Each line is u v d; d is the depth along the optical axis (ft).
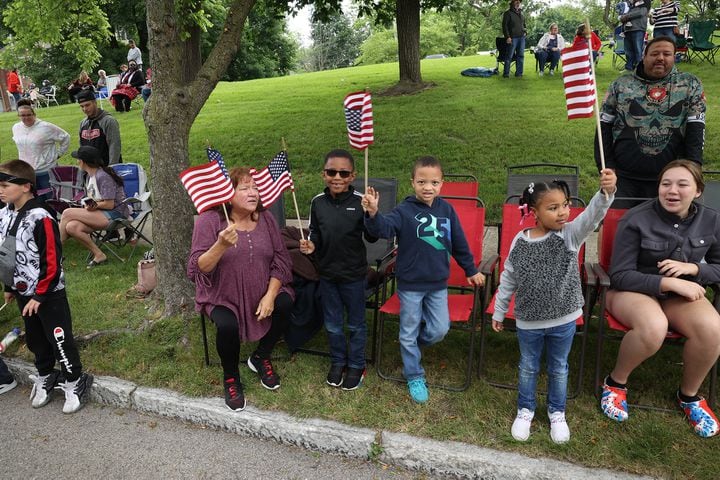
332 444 9.79
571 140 26.91
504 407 10.23
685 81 11.36
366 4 46.55
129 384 11.80
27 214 10.87
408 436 9.57
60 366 11.66
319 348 13.00
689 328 9.21
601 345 10.22
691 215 10.07
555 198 8.75
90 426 11.02
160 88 13.73
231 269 10.82
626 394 10.24
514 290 9.72
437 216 10.41
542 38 44.11
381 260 12.39
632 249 10.27
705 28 40.22
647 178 12.22
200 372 12.01
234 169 11.02
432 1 46.39
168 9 13.33
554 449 8.99
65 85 105.91
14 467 9.76
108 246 20.15
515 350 12.43
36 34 25.14
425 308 10.87
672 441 9.07
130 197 20.93
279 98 47.73
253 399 10.98
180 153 14.05
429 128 31.32
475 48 171.83
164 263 14.34
